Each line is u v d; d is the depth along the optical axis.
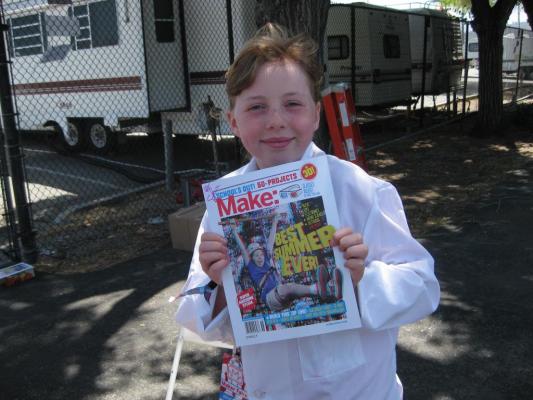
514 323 3.56
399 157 10.05
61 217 6.55
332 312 1.21
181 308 1.42
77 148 11.12
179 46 9.34
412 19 15.67
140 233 5.84
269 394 1.34
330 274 1.21
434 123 14.44
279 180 1.23
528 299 3.89
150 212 6.64
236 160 8.77
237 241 1.25
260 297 1.24
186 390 3.01
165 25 9.12
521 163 8.91
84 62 9.98
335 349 1.28
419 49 15.81
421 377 3.03
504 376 3.00
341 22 12.88
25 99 11.37
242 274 1.24
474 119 14.84
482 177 8.03
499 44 11.55
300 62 1.26
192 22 9.17
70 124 11.02
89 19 9.64
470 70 31.39
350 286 1.20
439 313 3.72
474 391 2.89
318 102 1.32
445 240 5.21
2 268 4.68
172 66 9.30
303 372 1.29
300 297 1.22
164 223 6.13
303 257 1.22
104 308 4.05
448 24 16.92
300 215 1.22
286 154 1.27
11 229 4.97
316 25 5.42
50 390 3.07
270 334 1.24
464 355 3.22
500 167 8.67
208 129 7.55
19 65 11.21
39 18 10.42
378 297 1.21
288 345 1.30
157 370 3.22
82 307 4.08
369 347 1.31
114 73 9.52
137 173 8.98
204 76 9.20
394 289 1.23
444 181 7.91
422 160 9.66
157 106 9.20
